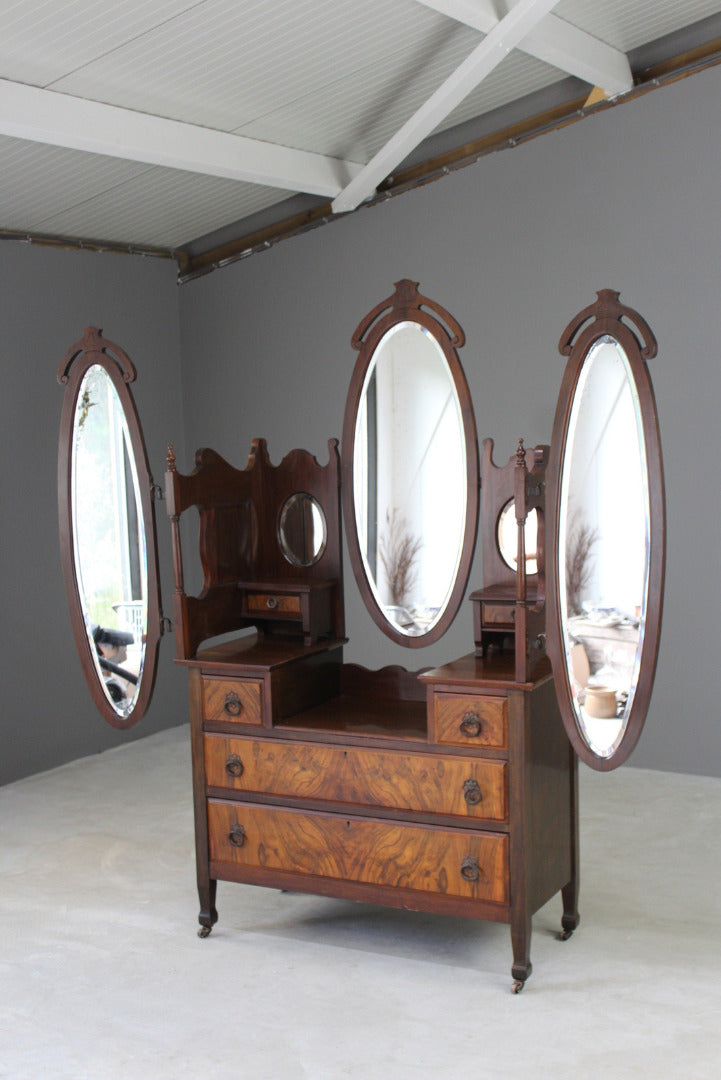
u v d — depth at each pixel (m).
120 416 3.42
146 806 4.68
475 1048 2.65
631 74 4.82
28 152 4.37
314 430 5.83
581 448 2.94
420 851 3.07
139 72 3.95
